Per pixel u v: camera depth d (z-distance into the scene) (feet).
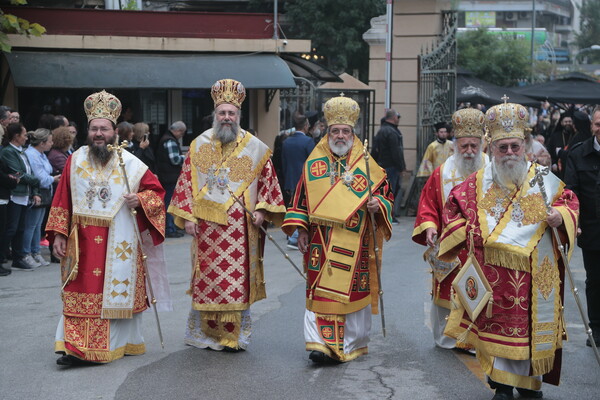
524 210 18.15
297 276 34.32
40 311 27.89
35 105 51.42
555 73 139.64
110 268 21.80
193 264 23.36
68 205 22.09
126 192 22.07
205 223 23.12
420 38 58.54
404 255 39.29
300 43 52.90
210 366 21.67
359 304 22.26
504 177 18.24
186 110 54.60
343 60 98.48
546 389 19.85
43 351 23.15
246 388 19.81
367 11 99.25
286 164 44.98
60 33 49.67
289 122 59.72
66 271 21.79
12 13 48.91
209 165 23.30
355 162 22.52
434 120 56.13
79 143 52.26
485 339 18.10
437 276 23.09
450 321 22.33
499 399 18.21
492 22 263.08
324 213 22.09
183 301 29.66
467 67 104.73
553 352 18.16
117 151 21.70
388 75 52.49
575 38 267.18
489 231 18.13
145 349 23.25
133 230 22.18
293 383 20.22
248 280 23.18
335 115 22.40
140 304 22.34
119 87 47.93
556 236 18.02
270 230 50.03
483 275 18.03
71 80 47.29
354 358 22.39
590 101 72.79
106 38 49.32
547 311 18.10
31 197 34.78
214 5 98.73
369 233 22.63
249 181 23.38
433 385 20.11
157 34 51.47
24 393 19.44
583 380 20.61
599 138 23.44
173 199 23.52
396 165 50.03
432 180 23.11
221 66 50.70
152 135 53.83
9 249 37.17
